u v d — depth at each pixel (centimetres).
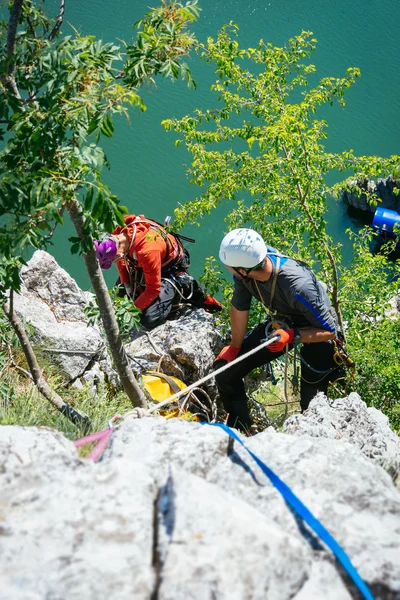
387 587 203
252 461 264
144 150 1580
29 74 403
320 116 1788
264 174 798
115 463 234
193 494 212
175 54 401
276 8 2205
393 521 233
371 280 857
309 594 197
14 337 528
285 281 574
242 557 193
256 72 1891
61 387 622
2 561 188
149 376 673
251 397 784
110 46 386
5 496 218
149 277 831
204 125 1656
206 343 744
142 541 199
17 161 378
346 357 671
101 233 465
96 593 179
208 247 1407
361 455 272
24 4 407
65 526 201
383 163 786
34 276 711
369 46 2069
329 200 1605
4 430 259
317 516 233
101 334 733
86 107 359
